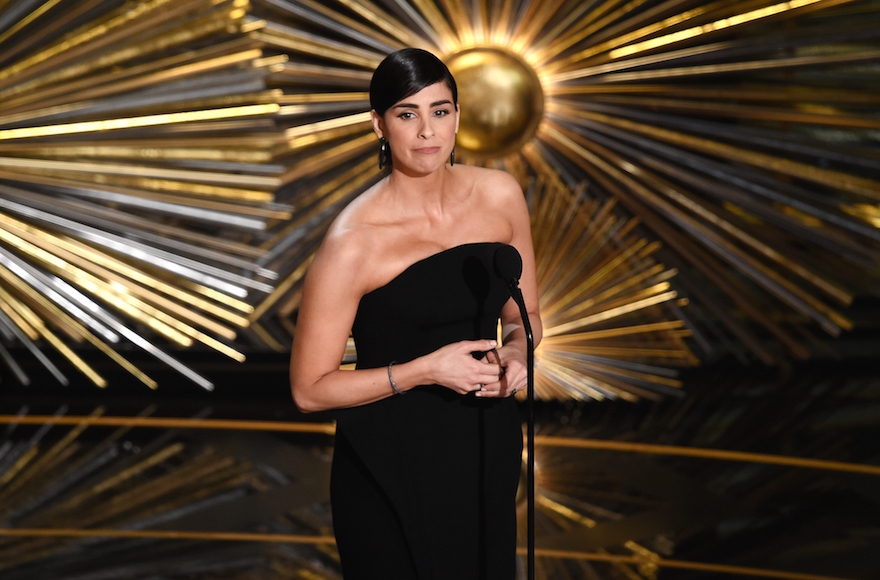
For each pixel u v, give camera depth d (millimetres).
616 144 15320
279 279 16328
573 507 11992
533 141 15383
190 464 13773
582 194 15250
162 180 15133
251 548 10938
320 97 14945
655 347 15586
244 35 14750
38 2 14141
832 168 15945
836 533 11055
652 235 16141
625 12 14750
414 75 5469
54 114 14578
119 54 14531
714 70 14828
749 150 15523
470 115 14906
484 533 6121
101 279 15383
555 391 15734
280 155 15133
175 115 14781
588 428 15055
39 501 12500
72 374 17734
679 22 14617
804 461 13375
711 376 17297
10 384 17359
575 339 15398
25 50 14391
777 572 10117
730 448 13984
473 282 6000
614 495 12359
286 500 12430
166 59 14641
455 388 5777
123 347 18453
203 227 16031
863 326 19016
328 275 5801
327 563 10578
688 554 10609
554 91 15086
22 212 14875
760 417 15203
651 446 14188
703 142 15258
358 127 15117
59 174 14891
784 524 11359
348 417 5988
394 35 14703
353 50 14719
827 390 16297
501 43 14789
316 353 5902
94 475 13375
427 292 5938
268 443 14633
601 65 14930
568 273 15258
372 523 6043
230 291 15695
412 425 6008
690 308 17453
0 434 15055
